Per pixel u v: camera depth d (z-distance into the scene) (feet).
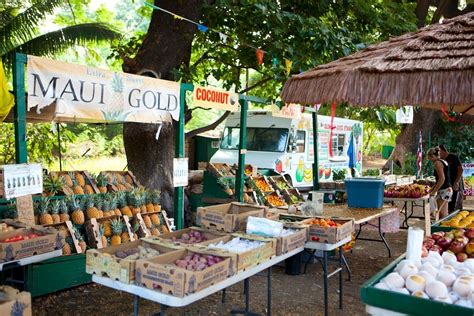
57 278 17.38
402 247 27.86
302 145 43.93
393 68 12.00
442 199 29.32
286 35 30.12
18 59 15.31
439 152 29.37
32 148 38.73
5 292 10.16
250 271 12.39
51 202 18.61
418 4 51.11
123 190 22.35
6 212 17.04
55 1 38.22
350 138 53.72
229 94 24.25
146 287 10.47
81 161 66.33
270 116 42.98
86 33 37.22
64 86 16.43
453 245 12.69
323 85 13.32
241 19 30.32
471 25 13.62
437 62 11.69
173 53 27.30
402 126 61.31
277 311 16.97
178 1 26.71
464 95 10.97
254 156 41.60
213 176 29.37
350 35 31.12
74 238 18.39
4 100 15.08
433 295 8.26
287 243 14.21
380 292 8.34
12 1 43.14
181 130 21.67
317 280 20.90
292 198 31.27
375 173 49.26
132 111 18.98
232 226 15.33
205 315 16.39
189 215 30.94
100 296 17.80
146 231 21.27
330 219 17.72
